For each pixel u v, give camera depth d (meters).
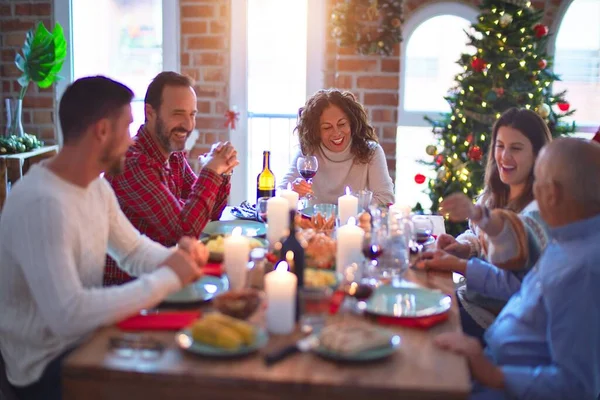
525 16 4.08
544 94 4.23
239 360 1.43
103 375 1.39
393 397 1.32
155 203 2.40
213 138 4.84
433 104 4.83
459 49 4.72
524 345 1.69
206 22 4.71
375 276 2.03
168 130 2.50
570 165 1.62
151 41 4.75
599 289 1.54
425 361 1.44
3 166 3.99
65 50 4.38
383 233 2.11
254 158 5.03
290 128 4.95
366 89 4.53
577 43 4.73
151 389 1.38
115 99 1.76
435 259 2.14
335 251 2.07
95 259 1.85
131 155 2.45
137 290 1.62
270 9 4.75
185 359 1.43
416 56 4.78
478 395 1.74
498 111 4.07
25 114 4.79
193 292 1.81
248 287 1.89
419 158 4.96
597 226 1.62
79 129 1.74
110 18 4.75
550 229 1.68
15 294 1.75
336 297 1.77
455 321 1.68
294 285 1.57
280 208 2.20
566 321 1.55
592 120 4.82
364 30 4.43
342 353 1.41
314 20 4.63
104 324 1.61
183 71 4.79
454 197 1.98
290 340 1.54
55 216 1.62
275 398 1.35
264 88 4.87
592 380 1.54
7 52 4.73
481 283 2.05
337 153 3.24
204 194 2.45
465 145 4.15
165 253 2.01
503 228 2.01
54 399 1.73
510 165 2.25
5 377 1.75
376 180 3.23
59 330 1.58
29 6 4.68
